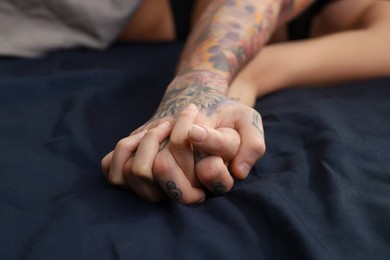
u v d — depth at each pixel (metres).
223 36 0.94
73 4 1.22
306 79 1.00
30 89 1.01
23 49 1.21
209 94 0.80
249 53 0.95
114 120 0.93
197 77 0.86
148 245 0.68
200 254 0.67
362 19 1.10
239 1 0.99
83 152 0.83
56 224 0.70
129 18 1.27
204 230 0.69
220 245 0.68
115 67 1.13
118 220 0.72
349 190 0.74
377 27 1.04
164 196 0.75
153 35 1.38
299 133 0.85
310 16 1.22
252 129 0.75
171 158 0.72
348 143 0.81
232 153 0.73
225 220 0.71
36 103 0.99
